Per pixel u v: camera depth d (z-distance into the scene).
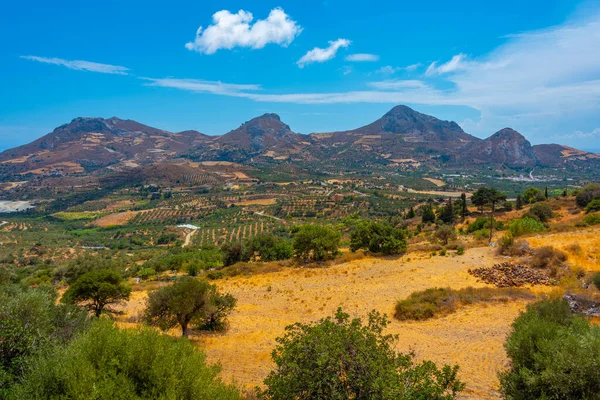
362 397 7.64
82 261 47.81
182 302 20.55
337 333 8.35
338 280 32.12
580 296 18.42
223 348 19.38
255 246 49.47
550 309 15.07
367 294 27.17
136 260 85.12
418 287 27.17
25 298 10.84
